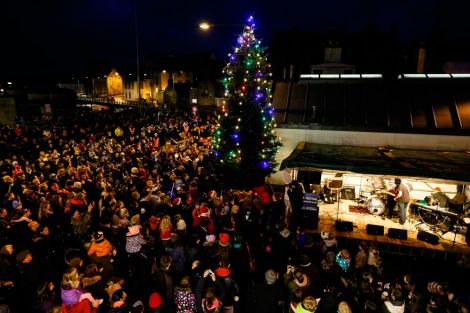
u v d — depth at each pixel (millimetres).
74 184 10641
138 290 6664
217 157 13320
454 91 13422
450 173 8875
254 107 12445
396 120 12711
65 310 4973
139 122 29500
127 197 11055
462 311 5609
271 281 5539
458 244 9375
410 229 10391
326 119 13258
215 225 9000
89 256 6727
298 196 10430
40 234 7742
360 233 10039
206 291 5359
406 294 6336
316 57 28188
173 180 11867
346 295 6176
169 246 6934
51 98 44500
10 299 5801
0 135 21172
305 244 7484
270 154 12719
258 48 12461
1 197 11250
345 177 13406
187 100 58656
